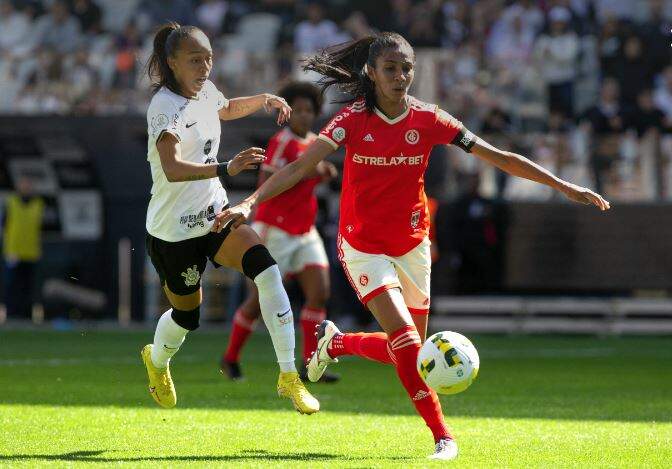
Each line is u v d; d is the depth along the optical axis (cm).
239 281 7019
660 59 6931
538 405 3114
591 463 2038
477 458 2092
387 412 2894
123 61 7388
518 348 5725
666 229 6569
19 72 7594
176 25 2320
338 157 6631
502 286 6644
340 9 7844
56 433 2436
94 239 7169
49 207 7256
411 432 2489
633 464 2030
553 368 4488
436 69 6881
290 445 2284
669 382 3891
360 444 2303
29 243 6981
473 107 6844
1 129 6962
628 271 6600
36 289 7219
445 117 2212
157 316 7038
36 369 4153
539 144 6725
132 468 1947
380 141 2172
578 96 6906
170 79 2311
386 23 7731
